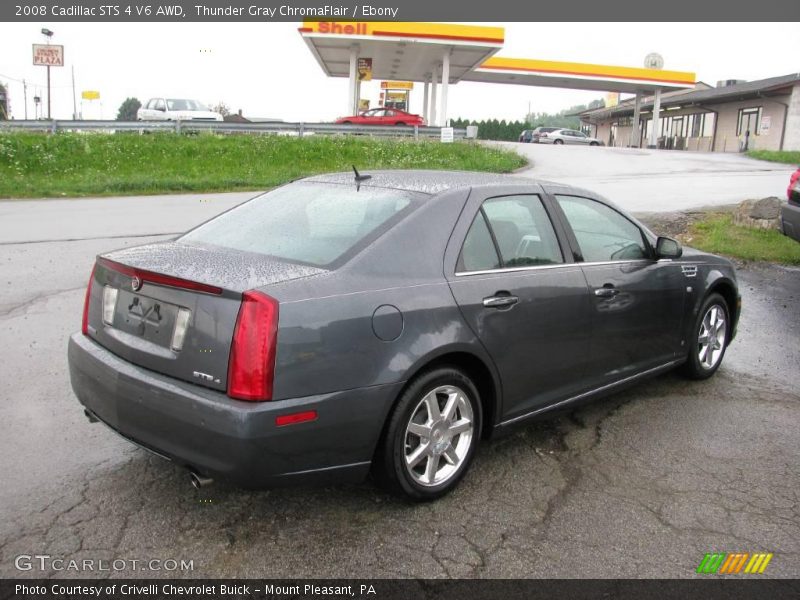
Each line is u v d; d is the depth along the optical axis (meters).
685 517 3.31
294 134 26.38
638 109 49.19
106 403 3.12
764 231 11.04
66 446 3.81
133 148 22.84
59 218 12.58
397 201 3.52
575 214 4.17
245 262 3.14
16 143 21.50
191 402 2.78
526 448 4.01
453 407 3.36
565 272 3.89
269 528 3.09
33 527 3.04
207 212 13.66
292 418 2.77
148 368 3.02
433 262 3.32
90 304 3.48
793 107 37.38
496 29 32.78
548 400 3.90
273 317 2.75
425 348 3.13
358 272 3.09
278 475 2.81
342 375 2.90
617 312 4.19
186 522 3.11
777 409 4.69
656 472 3.75
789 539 3.15
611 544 3.06
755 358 5.79
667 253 4.55
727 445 4.11
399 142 26.12
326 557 2.90
